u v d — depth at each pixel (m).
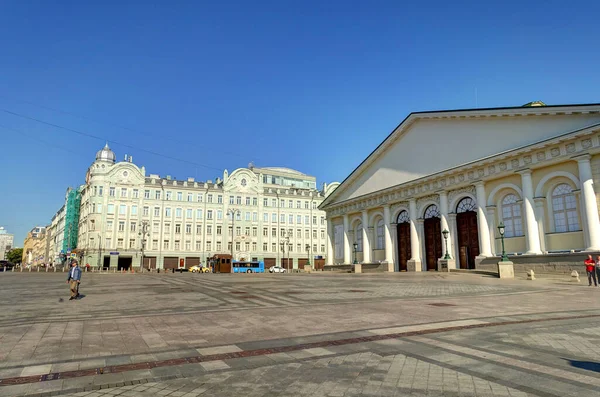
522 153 30.69
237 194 81.06
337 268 53.28
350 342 7.34
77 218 86.56
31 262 154.00
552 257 27.88
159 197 75.38
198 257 76.25
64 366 5.91
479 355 6.21
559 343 6.93
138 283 25.97
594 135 26.52
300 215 86.19
